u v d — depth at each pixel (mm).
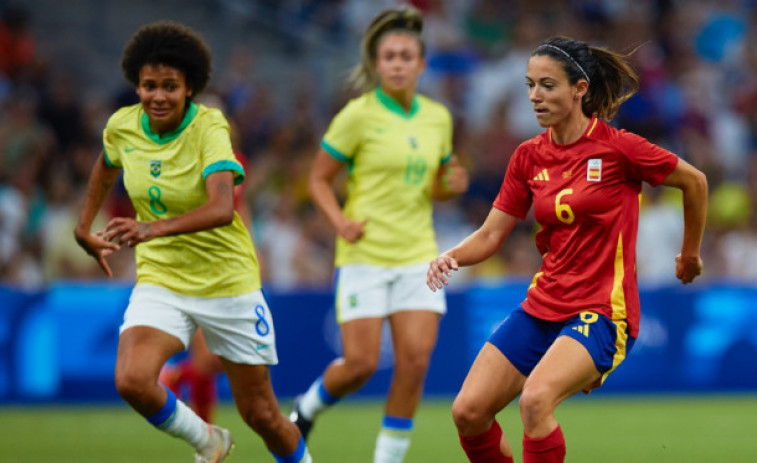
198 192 17734
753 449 27594
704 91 56125
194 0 59312
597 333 16328
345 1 60000
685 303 38781
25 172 43000
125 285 36625
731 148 54938
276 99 56594
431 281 17234
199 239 17812
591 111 17141
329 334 37188
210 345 18422
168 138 17766
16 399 35844
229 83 51781
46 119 48406
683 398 38438
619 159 16656
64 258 42031
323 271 44281
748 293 39031
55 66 55469
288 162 47594
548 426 15789
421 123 24297
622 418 33625
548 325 17047
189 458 25984
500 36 57969
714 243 46938
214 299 18000
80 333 36219
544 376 15945
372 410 35500
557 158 16969
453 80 54000
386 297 23391
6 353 35844
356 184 24141
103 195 18922
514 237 44594
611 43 58125
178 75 17312
